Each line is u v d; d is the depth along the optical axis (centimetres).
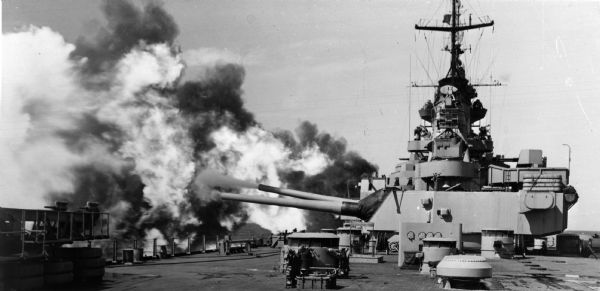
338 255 1590
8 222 1278
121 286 1379
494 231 2408
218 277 1597
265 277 1600
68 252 1421
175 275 1645
